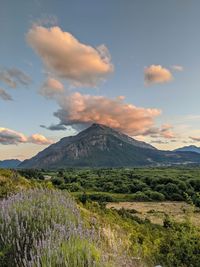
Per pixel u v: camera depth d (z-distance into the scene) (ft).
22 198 26.13
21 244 18.07
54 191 29.01
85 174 505.66
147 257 22.91
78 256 15.25
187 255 23.90
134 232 35.47
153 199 305.94
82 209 38.06
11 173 43.93
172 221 28.84
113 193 339.36
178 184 313.73
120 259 17.87
